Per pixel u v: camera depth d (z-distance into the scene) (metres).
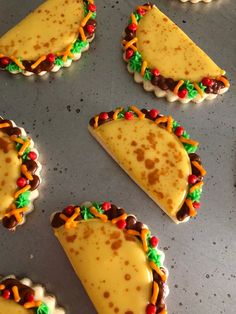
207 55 0.21
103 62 0.21
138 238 0.18
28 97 0.20
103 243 0.17
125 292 0.17
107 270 0.17
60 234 0.18
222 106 0.20
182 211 0.18
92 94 0.20
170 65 0.20
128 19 0.21
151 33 0.20
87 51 0.21
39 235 0.18
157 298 0.17
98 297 0.17
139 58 0.20
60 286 0.18
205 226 0.18
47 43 0.20
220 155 0.19
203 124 0.20
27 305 0.16
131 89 0.20
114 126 0.19
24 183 0.18
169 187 0.18
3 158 0.18
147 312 0.17
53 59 0.20
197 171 0.18
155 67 0.20
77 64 0.20
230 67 0.21
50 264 0.18
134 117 0.19
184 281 0.18
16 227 0.18
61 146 0.19
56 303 0.17
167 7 0.22
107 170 0.19
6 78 0.20
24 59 0.20
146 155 0.19
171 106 0.20
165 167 0.18
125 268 0.17
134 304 0.17
